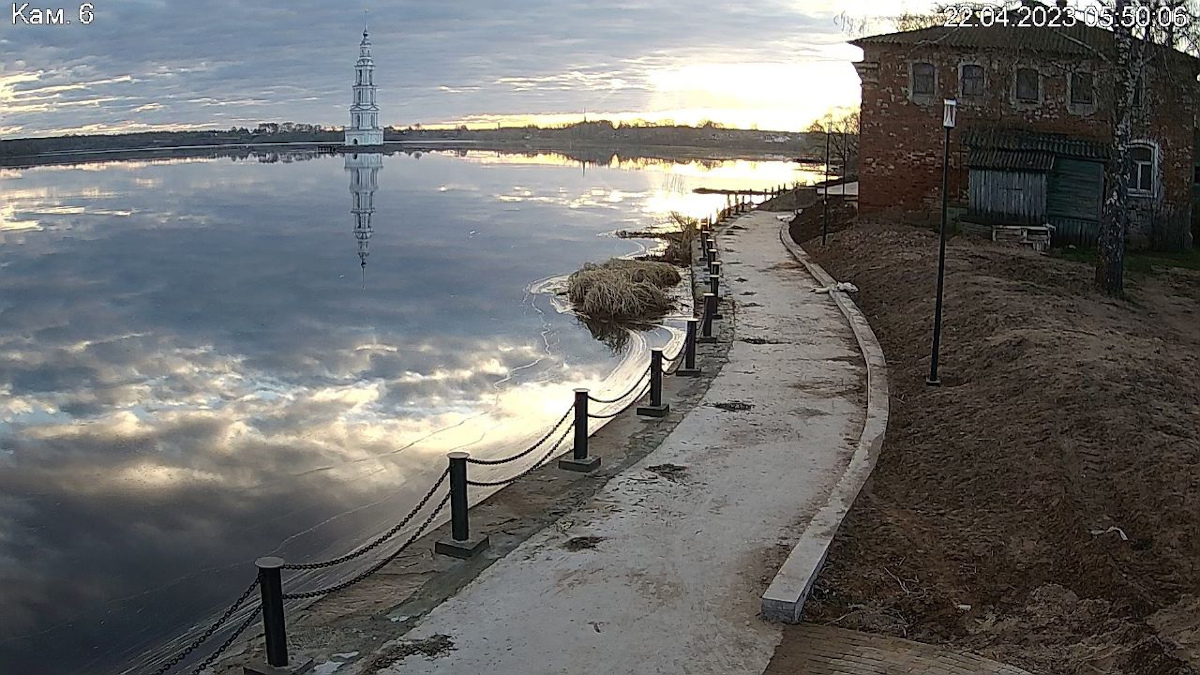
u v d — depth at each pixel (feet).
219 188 282.36
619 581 31.94
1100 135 108.99
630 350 76.95
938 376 55.21
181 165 438.40
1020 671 25.73
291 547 40.14
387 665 26.91
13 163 454.40
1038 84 110.32
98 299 103.09
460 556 34.47
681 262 123.24
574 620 29.32
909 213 115.34
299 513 44.01
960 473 39.83
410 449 52.95
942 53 112.47
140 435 56.34
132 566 38.70
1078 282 83.87
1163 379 49.37
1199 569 29.73
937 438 44.34
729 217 171.01
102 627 33.42
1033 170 104.99
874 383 54.54
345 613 30.35
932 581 31.22
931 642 27.68
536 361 73.51
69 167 417.69
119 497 46.29
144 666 30.19
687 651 27.35
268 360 74.54
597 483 42.09
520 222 183.73
